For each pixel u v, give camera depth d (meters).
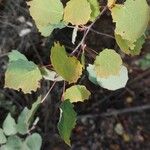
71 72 0.33
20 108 1.02
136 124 1.33
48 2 0.34
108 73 0.34
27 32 0.94
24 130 0.61
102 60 0.34
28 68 0.35
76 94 0.37
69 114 0.34
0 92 1.01
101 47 1.00
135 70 1.28
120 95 1.33
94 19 0.36
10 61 0.39
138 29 0.32
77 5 0.32
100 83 0.38
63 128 0.33
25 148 0.59
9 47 0.95
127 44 0.34
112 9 0.33
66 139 0.33
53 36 0.90
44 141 1.11
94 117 1.28
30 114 0.39
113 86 0.38
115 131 1.30
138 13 0.32
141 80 1.32
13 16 0.93
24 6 0.92
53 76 0.38
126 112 1.33
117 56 0.34
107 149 1.28
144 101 1.34
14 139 0.59
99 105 1.28
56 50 0.32
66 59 0.33
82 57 0.35
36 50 0.96
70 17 0.32
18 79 0.35
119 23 0.32
